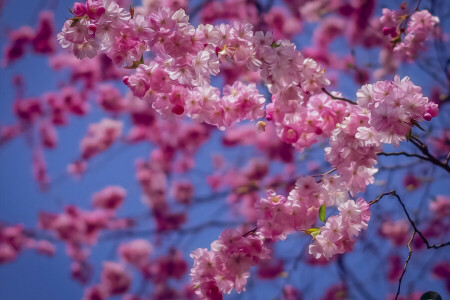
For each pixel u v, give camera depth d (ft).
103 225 20.27
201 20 19.15
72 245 20.45
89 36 7.30
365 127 7.77
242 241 7.84
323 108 8.52
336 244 7.89
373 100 7.48
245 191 19.47
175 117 8.22
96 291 20.08
